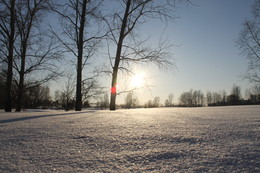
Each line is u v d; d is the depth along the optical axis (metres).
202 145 1.68
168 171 1.17
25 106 22.58
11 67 11.16
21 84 12.43
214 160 1.32
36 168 1.23
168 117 3.83
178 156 1.42
